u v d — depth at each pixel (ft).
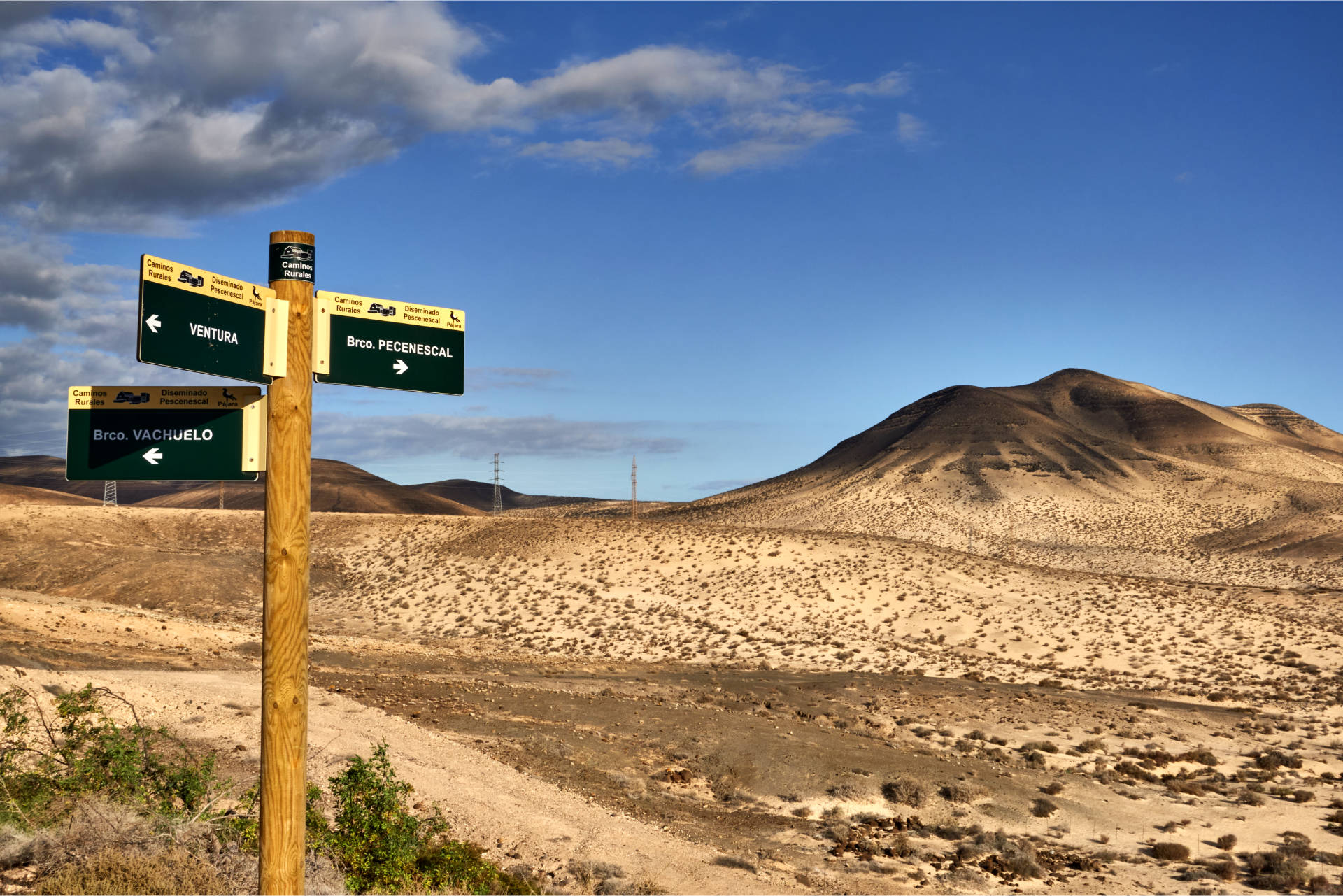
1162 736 163.73
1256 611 291.17
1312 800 127.85
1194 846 105.70
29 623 135.33
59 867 30.07
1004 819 108.06
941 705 173.37
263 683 19.16
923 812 106.22
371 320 21.13
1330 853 104.88
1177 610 283.79
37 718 56.13
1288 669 234.99
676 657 235.40
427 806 66.54
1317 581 474.90
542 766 93.35
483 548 335.88
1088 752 148.97
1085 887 86.79
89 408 20.42
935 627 267.18
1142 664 237.45
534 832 66.54
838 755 119.34
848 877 75.72
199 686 91.30
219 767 62.90
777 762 112.98
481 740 98.43
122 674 94.17
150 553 313.94
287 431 19.57
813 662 231.30
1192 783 131.95
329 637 209.97
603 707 129.18
